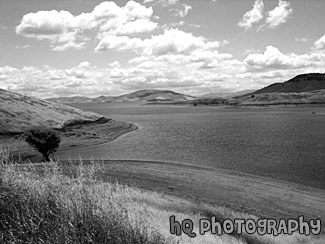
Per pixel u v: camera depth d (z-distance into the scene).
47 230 4.44
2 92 118.69
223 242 11.79
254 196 29.39
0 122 89.19
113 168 38.09
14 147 64.38
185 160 55.41
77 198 5.46
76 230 4.54
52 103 129.88
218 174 39.94
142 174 35.94
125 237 4.91
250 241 14.19
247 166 49.16
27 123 96.44
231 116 198.00
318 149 65.12
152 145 75.38
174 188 30.36
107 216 5.19
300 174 43.06
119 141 83.00
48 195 5.40
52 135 49.41
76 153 63.97
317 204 27.97
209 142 79.88
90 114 128.75
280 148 67.62
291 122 140.50
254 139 84.50
